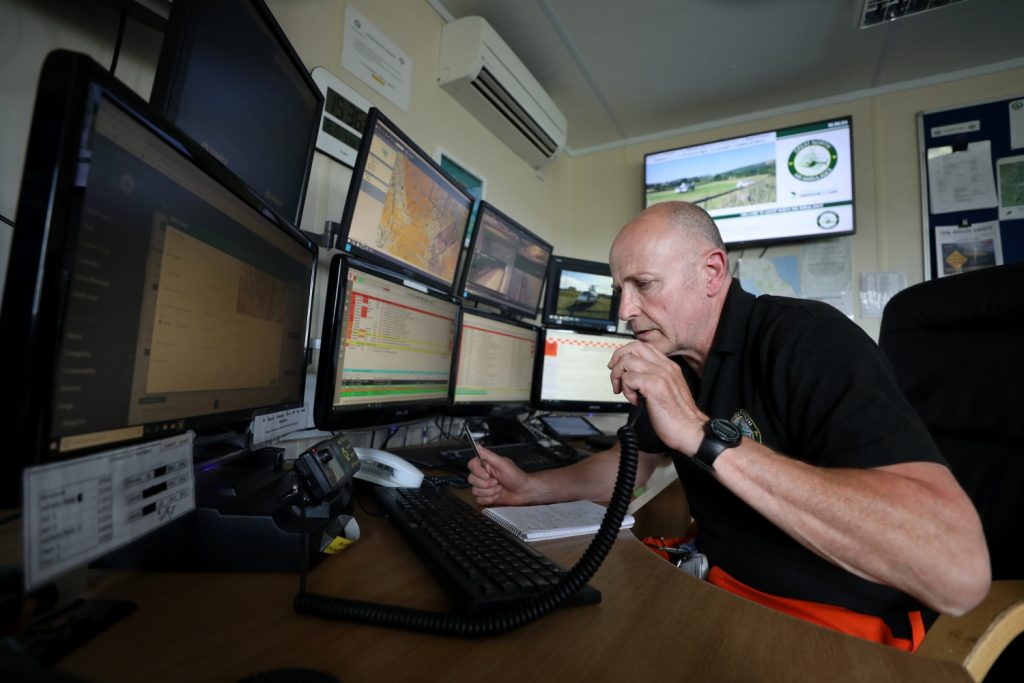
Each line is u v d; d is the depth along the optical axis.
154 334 0.44
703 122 2.63
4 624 0.34
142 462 0.41
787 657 0.41
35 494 0.29
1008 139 2.06
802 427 0.73
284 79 0.85
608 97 2.42
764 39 2.02
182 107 0.61
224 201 0.56
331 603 0.42
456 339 1.35
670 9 1.87
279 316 0.74
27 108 0.71
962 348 1.01
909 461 0.58
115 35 0.81
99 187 0.35
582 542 0.70
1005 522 0.86
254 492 0.59
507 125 2.06
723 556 0.83
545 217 2.63
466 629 0.41
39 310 0.30
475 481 0.88
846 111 2.35
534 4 1.85
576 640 0.42
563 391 1.91
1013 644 0.85
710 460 0.60
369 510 0.77
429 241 1.27
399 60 1.58
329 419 0.88
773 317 0.83
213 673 0.33
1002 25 1.90
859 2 1.74
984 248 2.04
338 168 1.30
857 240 2.24
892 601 0.69
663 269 0.89
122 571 0.48
